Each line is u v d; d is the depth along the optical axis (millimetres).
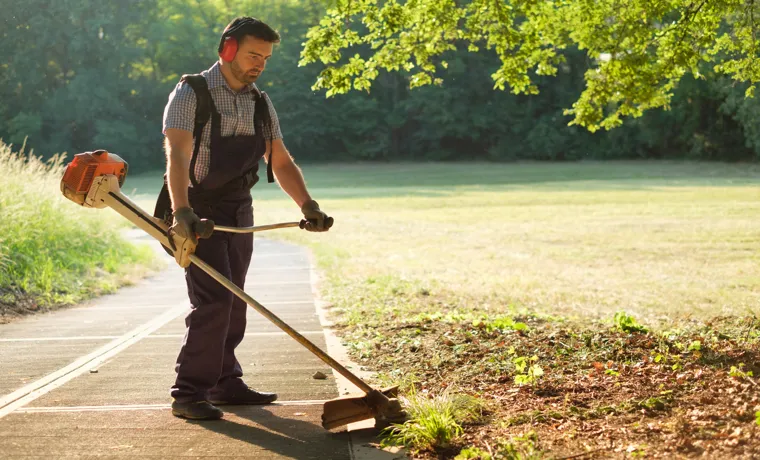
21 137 71500
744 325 7020
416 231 25344
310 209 4250
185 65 79125
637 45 7695
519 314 8617
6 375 5391
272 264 16219
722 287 12930
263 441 3785
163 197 4293
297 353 6070
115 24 74562
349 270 14477
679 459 3062
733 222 25500
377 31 7809
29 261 11258
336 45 7711
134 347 6457
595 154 75500
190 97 4125
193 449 3664
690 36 7793
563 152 76938
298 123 79438
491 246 20641
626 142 73188
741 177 54906
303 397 4668
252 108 4277
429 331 6730
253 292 11117
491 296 11234
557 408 4000
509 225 26906
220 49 4176
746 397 3871
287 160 4449
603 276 14516
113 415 4258
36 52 73375
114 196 4117
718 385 4207
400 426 3693
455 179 60312
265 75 79312
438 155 80688
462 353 5602
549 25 7977
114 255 15055
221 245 4254
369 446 3686
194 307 4242
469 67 77625
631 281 13742
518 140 78438
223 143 4195
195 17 81250
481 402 4059
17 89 74625
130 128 74188
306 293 10836
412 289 11453
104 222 15945
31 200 13117
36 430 3980
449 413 3793
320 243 21516
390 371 5297
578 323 7754
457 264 16547
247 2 79875
